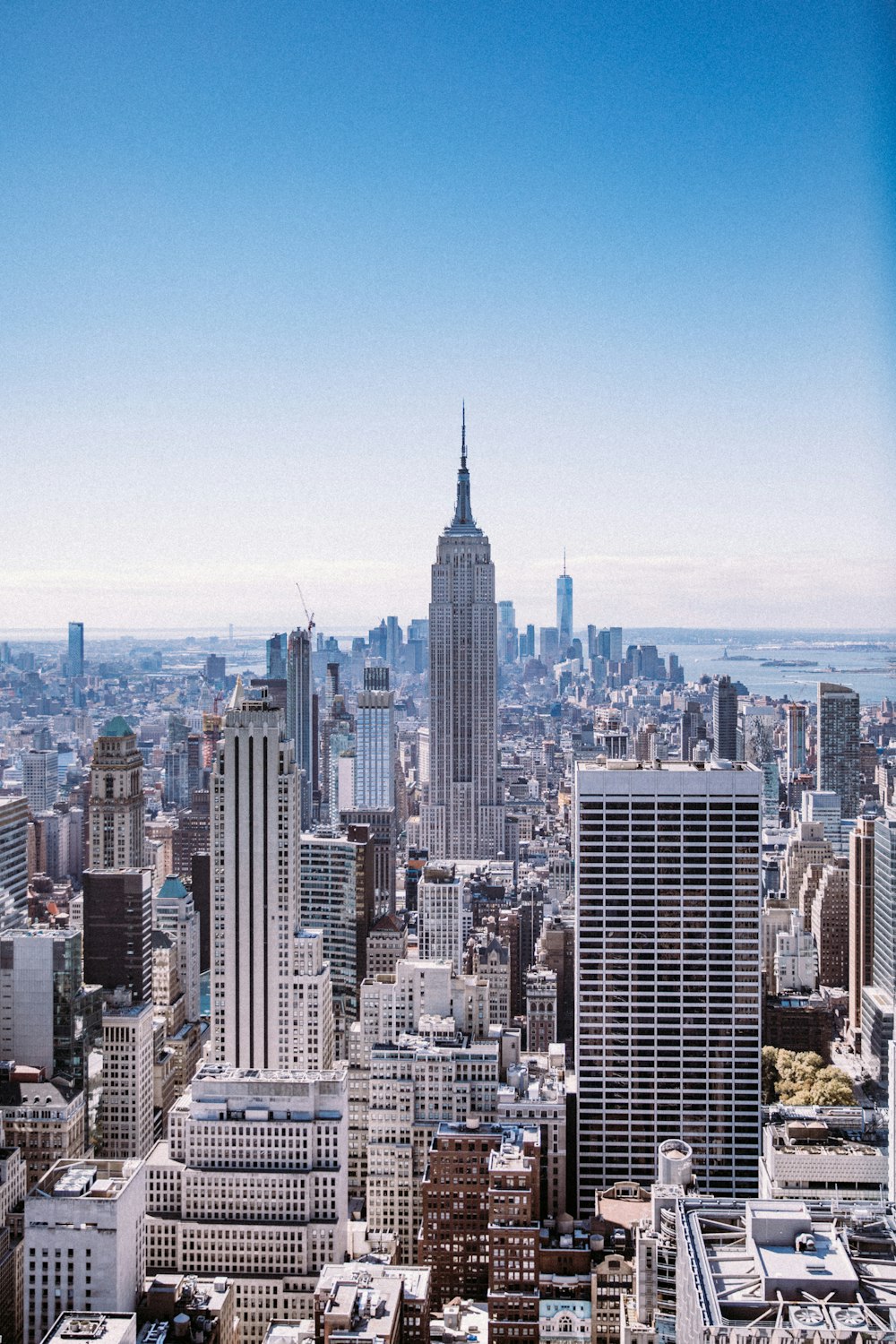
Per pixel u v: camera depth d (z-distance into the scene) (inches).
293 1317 7017.7
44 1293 5920.3
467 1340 6176.2
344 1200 7253.9
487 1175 7042.3
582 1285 6441.9
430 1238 7066.9
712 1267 3570.4
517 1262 6456.7
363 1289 5861.2
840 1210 3858.3
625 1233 6560.0
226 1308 6018.7
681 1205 3993.6
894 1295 3403.1
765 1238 3676.2
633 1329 5295.3
